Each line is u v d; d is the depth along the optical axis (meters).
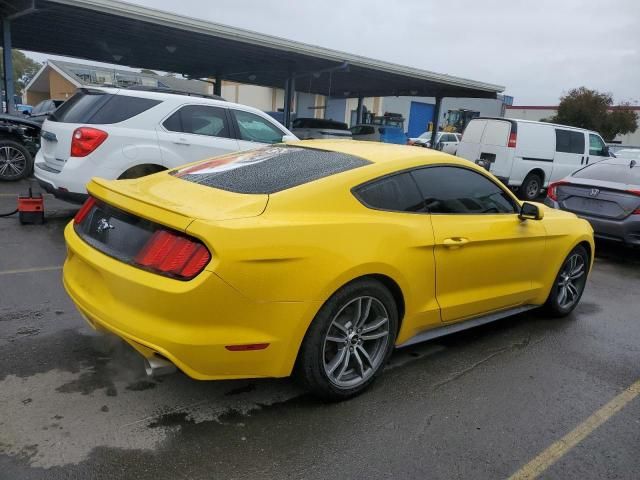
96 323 3.00
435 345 4.25
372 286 3.19
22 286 4.77
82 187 6.30
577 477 2.74
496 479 2.67
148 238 2.84
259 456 2.71
